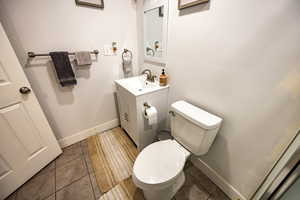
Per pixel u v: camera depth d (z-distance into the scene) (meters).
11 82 1.03
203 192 1.19
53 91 1.41
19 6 1.05
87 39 1.44
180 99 1.40
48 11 1.17
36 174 1.33
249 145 0.92
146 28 1.56
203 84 1.12
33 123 1.23
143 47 1.72
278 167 0.74
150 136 1.62
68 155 1.56
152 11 1.39
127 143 1.75
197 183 1.26
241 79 0.86
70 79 1.38
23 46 1.15
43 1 1.13
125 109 1.63
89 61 1.46
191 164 1.45
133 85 1.59
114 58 1.70
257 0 0.69
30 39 1.16
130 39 1.74
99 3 1.37
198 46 1.07
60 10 1.22
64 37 1.31
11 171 1.13
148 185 0.86
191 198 1.14
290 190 0.66
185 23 1.11
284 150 0.74
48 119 1.47
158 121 1.60
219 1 0.85
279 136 0.77
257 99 0.81
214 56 0.98
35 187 1.22
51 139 1.41
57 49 1.31
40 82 1.32
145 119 1.44
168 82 1.48
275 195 0.73
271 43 0.69
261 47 0.73
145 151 1.10
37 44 1.20
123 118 1.80
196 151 1.07
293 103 0.68
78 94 1.59
